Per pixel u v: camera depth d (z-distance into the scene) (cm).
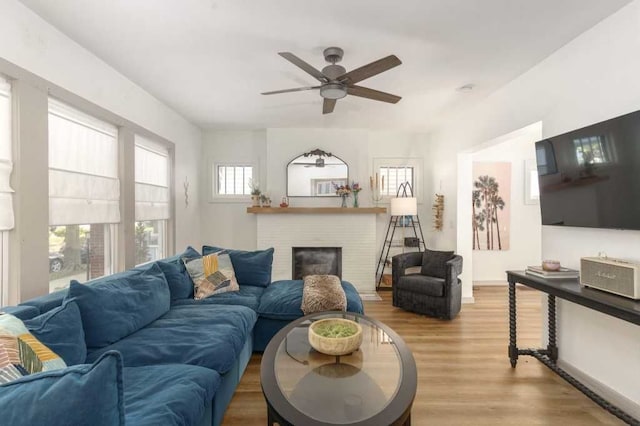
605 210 201
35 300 173
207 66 278
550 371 248
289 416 121
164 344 180
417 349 287
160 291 233
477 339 309
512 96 308
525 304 426
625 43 197
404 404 128
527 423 188
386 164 524
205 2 192
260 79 306
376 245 528
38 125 201
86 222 250
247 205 514
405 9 199
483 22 213
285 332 199
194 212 479
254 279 329
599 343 217
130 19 208
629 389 196
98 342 174
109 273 284
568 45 240
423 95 347
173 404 126
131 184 306
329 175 497
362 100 365
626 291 175
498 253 533
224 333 198
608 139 197
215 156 511
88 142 256
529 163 530
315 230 486
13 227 186
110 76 277
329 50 245
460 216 438
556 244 254
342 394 138
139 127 321
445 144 472
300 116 431
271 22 213
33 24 199
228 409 197
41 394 78
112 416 82
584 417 193
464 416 193
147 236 360
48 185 209
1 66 178
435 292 367
